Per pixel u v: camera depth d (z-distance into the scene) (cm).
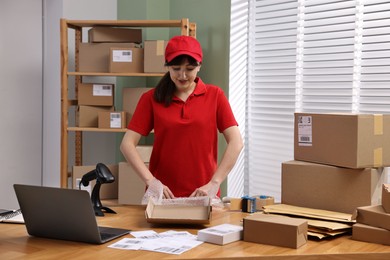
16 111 378
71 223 174
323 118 211
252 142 372
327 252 168
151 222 199
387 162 209
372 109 301
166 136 243
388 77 291
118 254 162
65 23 342
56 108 385
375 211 184
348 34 309
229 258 161
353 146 200
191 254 163
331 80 320
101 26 353
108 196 352
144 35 392
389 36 289
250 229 179
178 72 226
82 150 388
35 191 174
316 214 199
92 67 349
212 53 371
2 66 370
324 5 321
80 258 158
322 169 210
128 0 398
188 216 204
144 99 247
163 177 250
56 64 383
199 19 380
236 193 371
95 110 351
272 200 230
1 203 375
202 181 248
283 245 174
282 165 221
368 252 169
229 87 357
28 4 379
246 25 367
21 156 383
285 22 343
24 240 179
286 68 344
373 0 296
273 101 356
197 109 242
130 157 237
